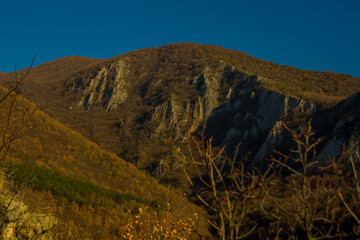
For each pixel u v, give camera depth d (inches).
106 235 505.7
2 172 152.6
